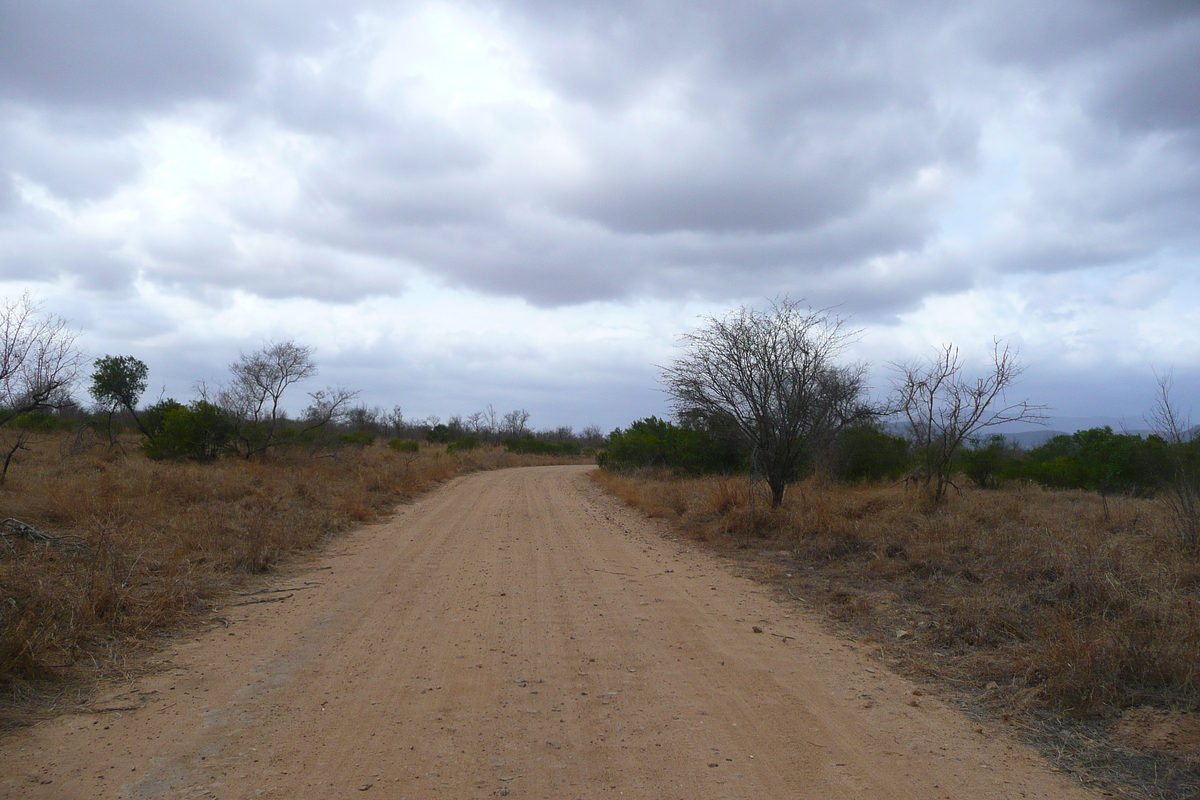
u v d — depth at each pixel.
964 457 22.31
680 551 12.99
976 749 4.62
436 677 5.94
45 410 15.84
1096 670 5.54
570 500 23.03
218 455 28.19
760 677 6.02
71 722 4.95
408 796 3.91
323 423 32.88
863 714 5.21
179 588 8.34
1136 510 13.22
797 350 16.20
